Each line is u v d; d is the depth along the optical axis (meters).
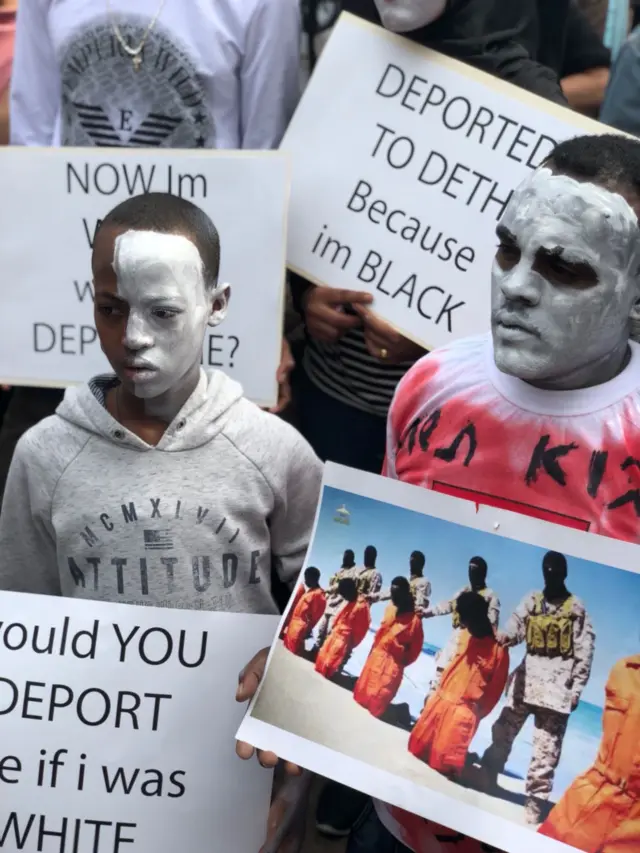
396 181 1.34
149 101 1.48
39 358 1.45
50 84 1.58
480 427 0.93
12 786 0.97
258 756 0.87
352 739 0.84
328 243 1.38
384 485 0.89
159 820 0.96
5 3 1.88
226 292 1.03
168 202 0.97
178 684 0.97
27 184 1.41
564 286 0.81
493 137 1.29
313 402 1.57
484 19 1.37
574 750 0.81
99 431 1.01
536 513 0.89
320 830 1.50
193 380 1.01
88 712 0.97
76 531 1.02
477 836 0.80
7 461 1.70
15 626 0.97
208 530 1.02
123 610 0.97
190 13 1.44
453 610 0.86
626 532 0.86
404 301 1.34
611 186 0.79
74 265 1.42
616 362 0.87
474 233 1.30
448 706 0.84
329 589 0.88
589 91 1.71
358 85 1.36
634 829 0.79
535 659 0.84
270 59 1.48
